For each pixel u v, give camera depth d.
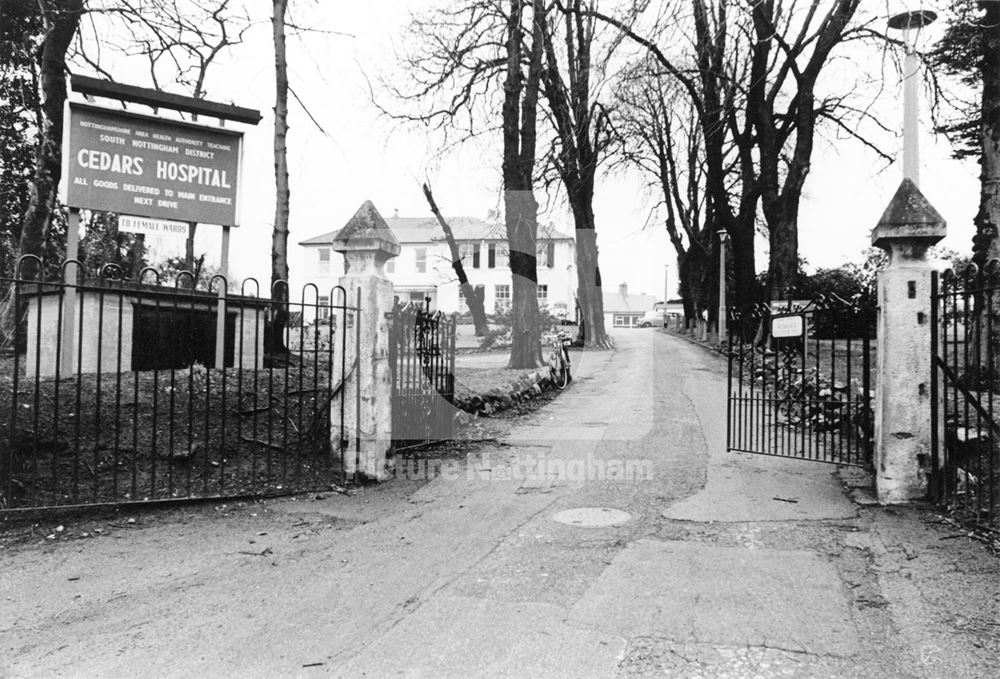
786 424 10.41
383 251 7.36
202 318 9.72
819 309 8.18
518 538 5.45
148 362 9.11
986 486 6.18
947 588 4.17
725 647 3.55
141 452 6.71
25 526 5.39
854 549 4.95
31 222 11.22
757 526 5.58
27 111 14.77
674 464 8.06
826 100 21.11
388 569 4.77
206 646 3.62
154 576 4.62
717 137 23.16
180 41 13.22
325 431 7.80
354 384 7.26
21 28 12.98
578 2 17.50
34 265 11.05
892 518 5.60
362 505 6.41
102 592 4.34
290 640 3.68
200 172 8.98
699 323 35.34
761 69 20.16
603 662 3.41
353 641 3.67
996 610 3.86
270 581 4.55
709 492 6.72
